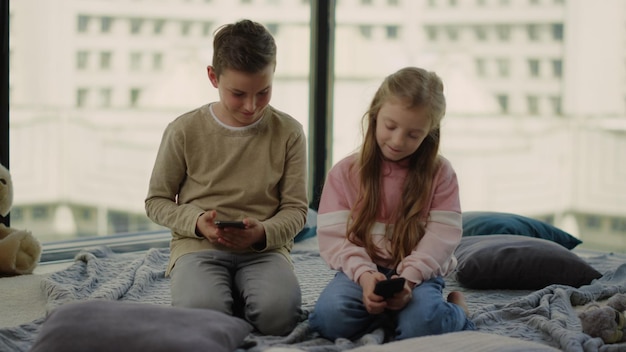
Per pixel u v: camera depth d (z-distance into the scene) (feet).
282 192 6.51
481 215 8.92
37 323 6.05
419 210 5.95
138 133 11.51
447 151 13.62
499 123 13.64
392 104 5.68
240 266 6.30
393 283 5.37
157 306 5.32
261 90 5.99
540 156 13.44
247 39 5.90
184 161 6.46
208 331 5.04
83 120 10.98
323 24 10.94
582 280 7.55
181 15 11.48
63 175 11.03
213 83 6.33
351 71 12.36
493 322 6.40
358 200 6.05
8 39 8.46
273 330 5.90
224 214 6.33
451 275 7.97
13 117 10.27
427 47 13.34
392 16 12.73
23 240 8.11
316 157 11.14
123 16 11.08
